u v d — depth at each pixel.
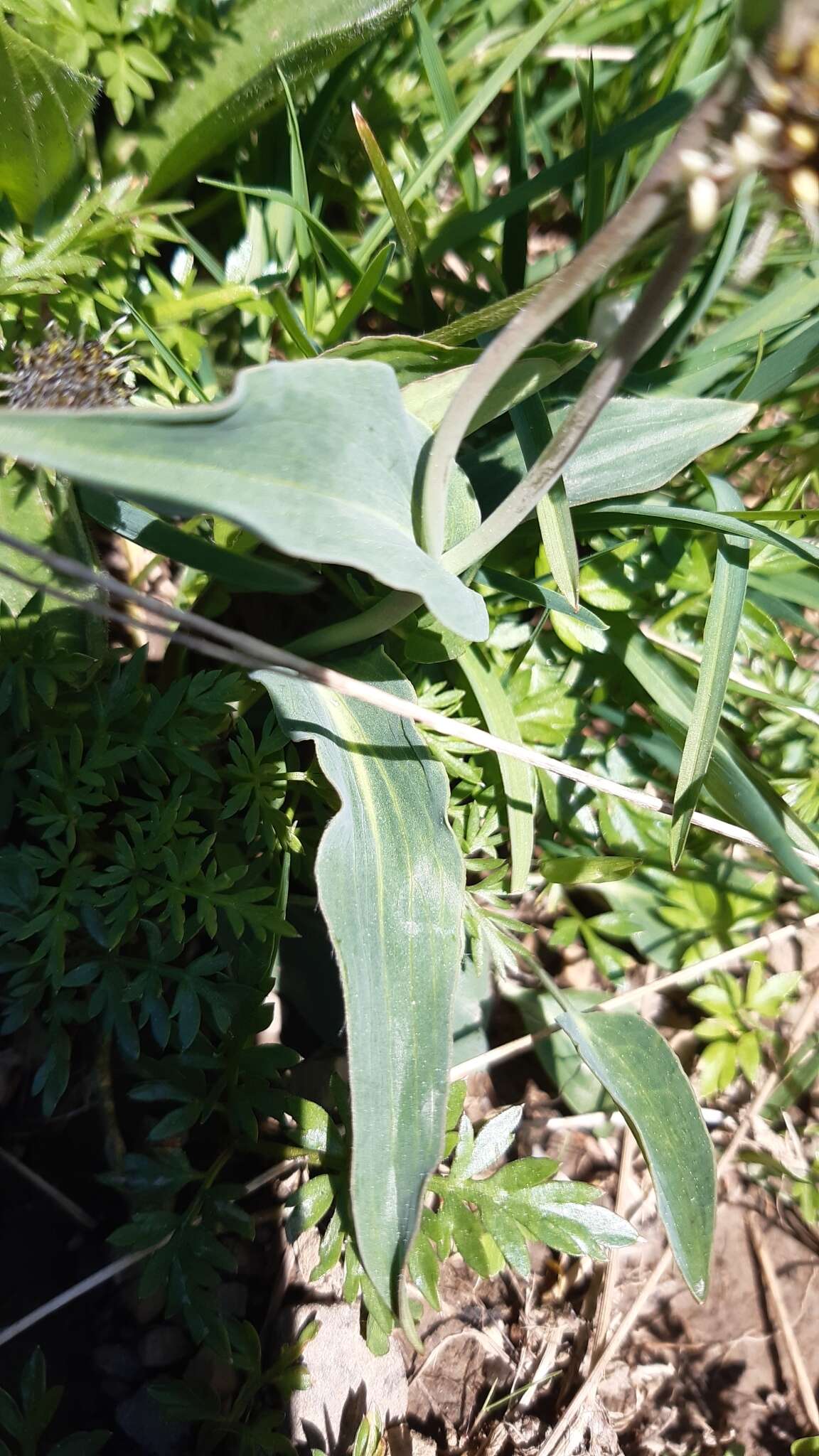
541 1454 0.19
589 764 0.22
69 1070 0.16
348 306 0.19
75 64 0.18
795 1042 0.23
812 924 0.22
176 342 0.19
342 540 0.10
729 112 0.08
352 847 0.14
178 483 0.09
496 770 0.20
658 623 0.22
